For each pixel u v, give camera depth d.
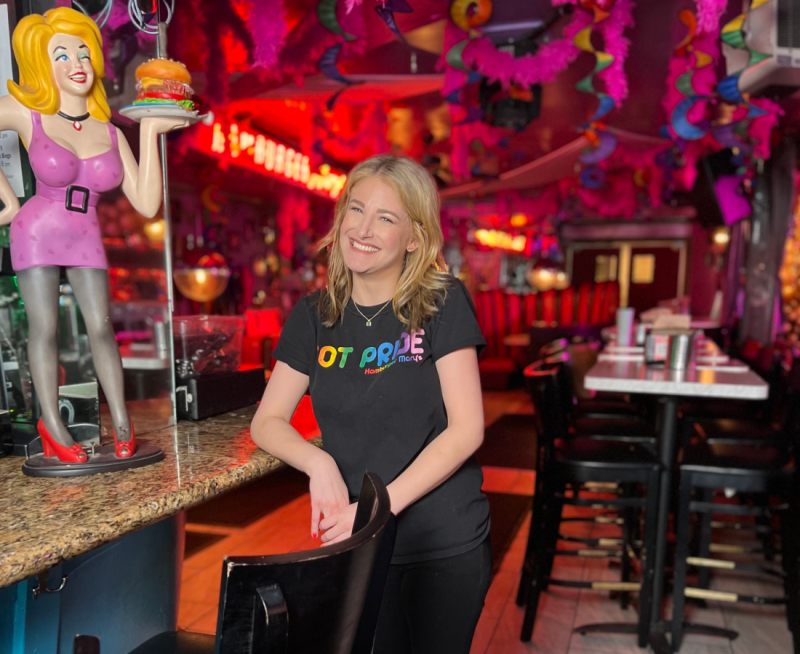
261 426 1.30
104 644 1.38
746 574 3.08
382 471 1.26
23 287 1.09
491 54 3.16
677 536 2.44
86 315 1.14
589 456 2.53
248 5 2.65
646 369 2.81
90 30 1.08
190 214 7.62
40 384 1.11
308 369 1.37
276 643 0.64
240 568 0.63
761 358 3.89
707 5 2.26
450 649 1.33
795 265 6.48
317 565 0.67
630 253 13.30
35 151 1.05
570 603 2.82
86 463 1.12
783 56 2.86
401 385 1.25
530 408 7.12
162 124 1.15
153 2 1.49
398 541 1.27
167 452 1.28
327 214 9.27
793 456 2.32
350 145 5.57
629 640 2.53
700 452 2.57
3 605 1.14
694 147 6.06
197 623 2.53
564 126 6.17
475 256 13.49
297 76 3.60
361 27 2.87
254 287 9.05
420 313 1.25
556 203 9.57
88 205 1.12
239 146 5.06
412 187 1.23
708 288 12.75
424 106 5.53
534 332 7.78
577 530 3.55
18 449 1.25
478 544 1.31
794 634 2.20
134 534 1.45
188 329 1.65
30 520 0.89
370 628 0.88
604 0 2.90
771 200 6.12
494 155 7.43
